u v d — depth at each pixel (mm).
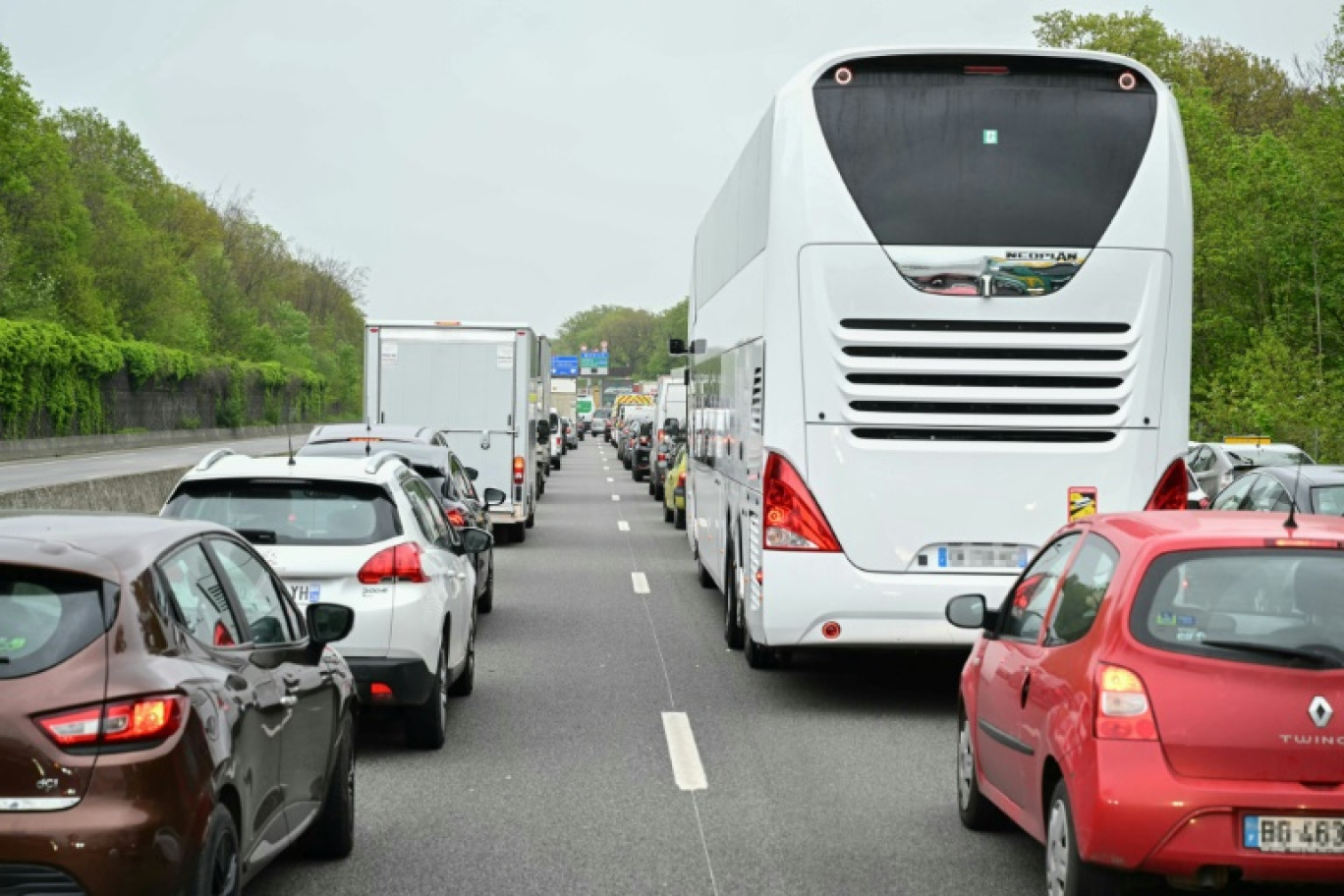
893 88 11258
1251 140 38219
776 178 11336
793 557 11312
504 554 25312
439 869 7180
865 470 11266
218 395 103875
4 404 67812
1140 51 59094
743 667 13758
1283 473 16656
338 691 7246
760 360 11805
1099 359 11258
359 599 9539
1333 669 5715
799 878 7031
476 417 26250
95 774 4875
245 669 5902
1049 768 6324
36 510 6160
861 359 11234
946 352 11227
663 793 8828
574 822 8117
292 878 7012
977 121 11227
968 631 11305
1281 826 5609
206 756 5168
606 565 23500
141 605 5230
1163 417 11312
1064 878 6020
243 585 6445
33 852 4789
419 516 10461
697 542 20328
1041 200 11211
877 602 11273
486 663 13906
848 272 11180
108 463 60656
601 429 118812
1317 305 34188
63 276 88125
